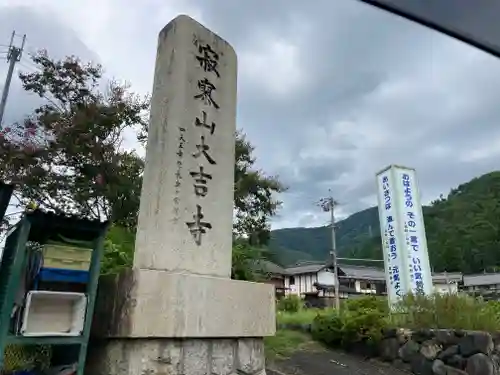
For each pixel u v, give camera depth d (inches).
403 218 344.2
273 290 153.8
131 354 116.8
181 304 125.1
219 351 133.6
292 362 249.3
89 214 381.1
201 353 128.8
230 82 173.3
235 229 483.5
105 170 378.3
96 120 382.6
